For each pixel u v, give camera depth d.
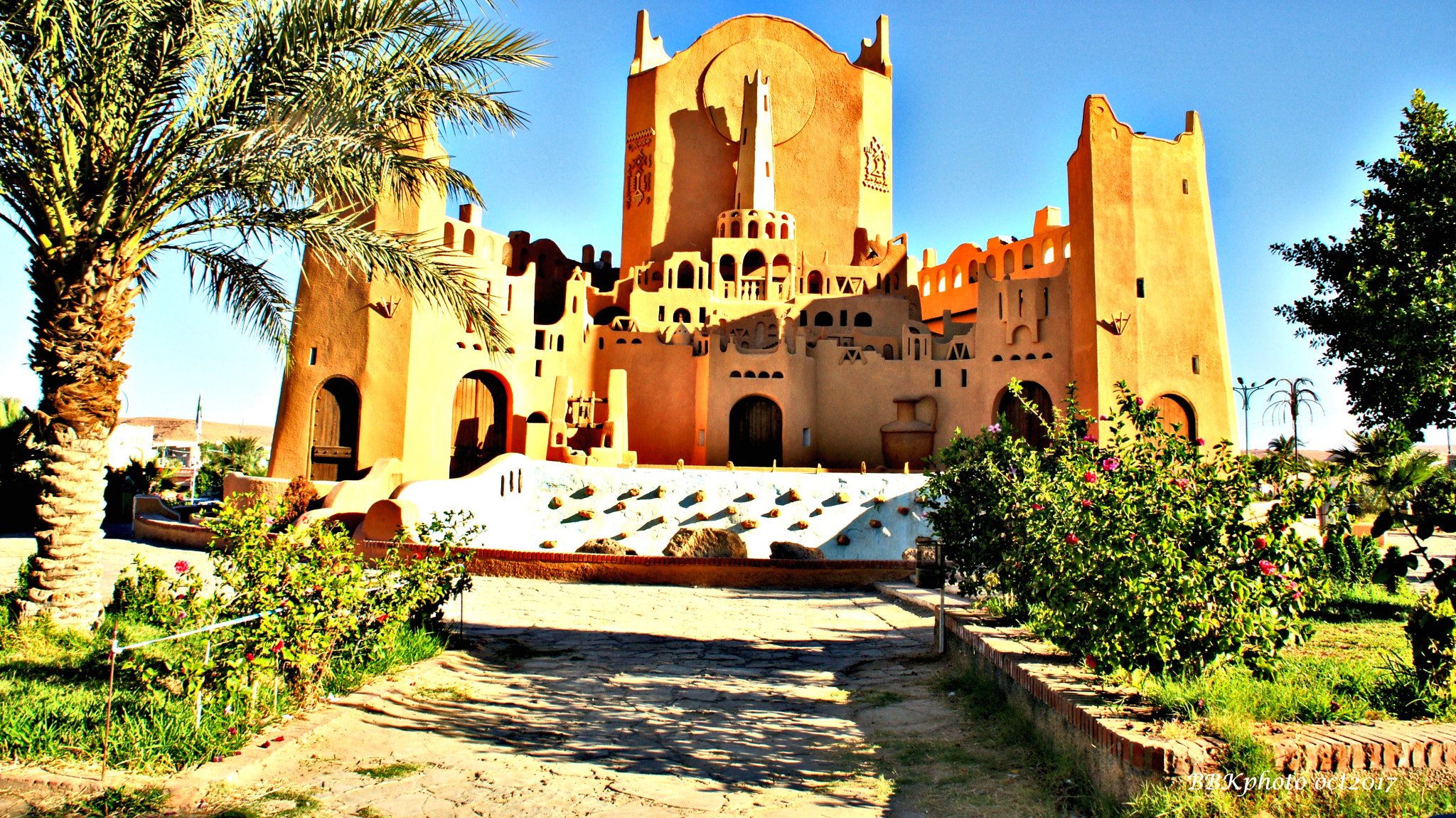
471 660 11.25
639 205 46.84
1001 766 7.04
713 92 46.91
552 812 6.21
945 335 40.25
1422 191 15.29
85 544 10.68
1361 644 9.86
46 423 10.63
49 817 5.91
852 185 46.44
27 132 10.12
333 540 8.83
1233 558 7.14
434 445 30.95
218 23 10.31
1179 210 32.94
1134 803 5.49
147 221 10.84
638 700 9.62
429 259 12.48
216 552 8.56
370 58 11.65
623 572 20.58
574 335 36.47
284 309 13.30
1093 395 31.55
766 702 9.56
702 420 35.50
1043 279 34.59
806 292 42.84
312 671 8.60
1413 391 14.88
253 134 10.71
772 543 24.98
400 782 6.77
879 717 8.83
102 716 7.23
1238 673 7.18
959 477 11.73
